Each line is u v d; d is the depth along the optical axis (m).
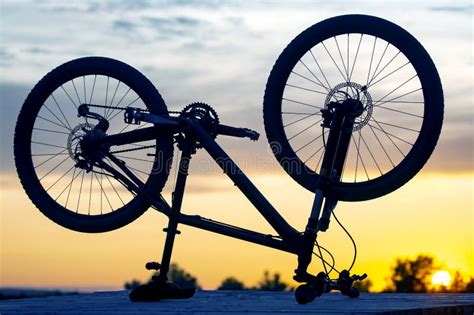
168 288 4.83
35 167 5.27
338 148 4.82
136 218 5.07
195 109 4.99
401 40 4.89
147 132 5.01
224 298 4.99
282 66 5.00
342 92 4.90
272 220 4.80
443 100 4.85
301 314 4.16
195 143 4.92
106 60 5.15
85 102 5.18
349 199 4.87
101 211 5.16
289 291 5.28
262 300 4.86
